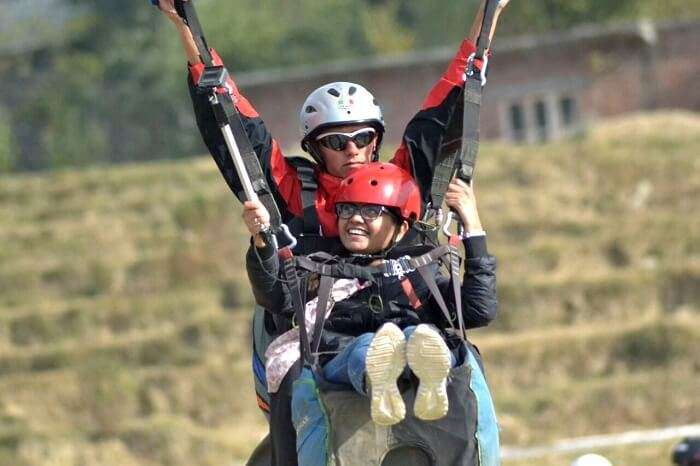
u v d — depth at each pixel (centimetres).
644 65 12381
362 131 2219
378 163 2081
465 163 2109
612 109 12425
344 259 2055
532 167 9238
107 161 15562
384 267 2027
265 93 12756
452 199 2080
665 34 12388
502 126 12638
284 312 2055
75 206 9850
